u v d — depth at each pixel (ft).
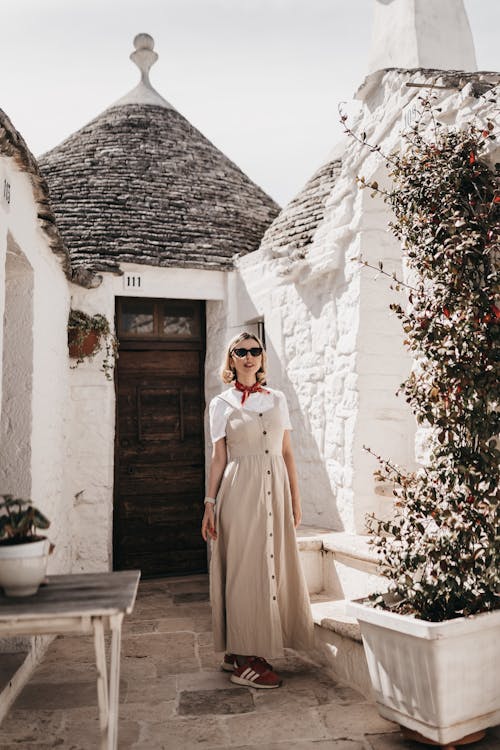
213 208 23.34
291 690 11.17
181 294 21.02
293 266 18.02
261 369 12.42
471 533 9.00
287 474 12.55
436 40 18.40
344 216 16.19
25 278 13.06
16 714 10.21
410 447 15.53
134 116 25.12
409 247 10.36
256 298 20.45
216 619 11.73
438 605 9.22
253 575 11.43
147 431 21.86
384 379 15.43
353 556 13.48
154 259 20.33
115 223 21.16
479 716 8.53
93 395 19.34
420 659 8.41
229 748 8.99
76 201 21.74
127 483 21.48
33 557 7.41
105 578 8.37
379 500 15.37
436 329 9.46
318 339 17.39
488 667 8.60
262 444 11.75
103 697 6.82
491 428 9.11
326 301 17.03
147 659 12.94
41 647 13.24
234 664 11.87
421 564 9.48
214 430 12.09
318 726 9.68
